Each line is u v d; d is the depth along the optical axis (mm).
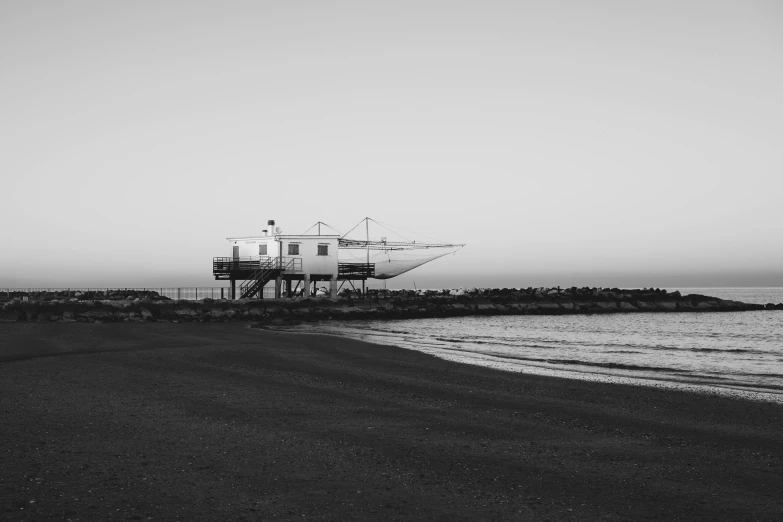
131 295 76875
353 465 10500
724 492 9562
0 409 14336
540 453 11695
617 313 84312
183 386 18250
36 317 50750
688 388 20844
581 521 8219
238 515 7965
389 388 18984
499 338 43719
